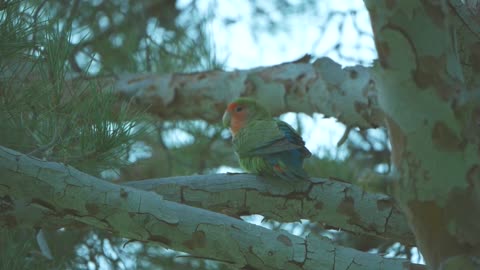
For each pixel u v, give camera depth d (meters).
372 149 12.38
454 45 5.39
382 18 5.27
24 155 5.99
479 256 5.27
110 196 6.00
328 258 5.98
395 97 5.36
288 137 7.92
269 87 11.30
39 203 6.02
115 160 7.00
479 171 5.29
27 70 6.99
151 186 7.02
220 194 7.11
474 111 5.34
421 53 5.25
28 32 6.70
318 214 7.24
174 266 10.38
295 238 6.03
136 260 10.25
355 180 11.13
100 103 6.85
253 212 7.25
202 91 11.85
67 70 7.04
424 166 5.34
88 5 12.68
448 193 5.30
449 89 5.29
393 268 5.96
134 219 6.00
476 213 5.28
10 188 5.94
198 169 12.62
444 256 5.35
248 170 7.87
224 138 12.77
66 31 7.07
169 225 5.99
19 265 7.40
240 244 5.95
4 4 6.59
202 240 5.99
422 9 5.24
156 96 11.95
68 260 9.67
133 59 12.60
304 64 11.20
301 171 7.21
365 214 7.14
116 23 13.04
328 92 10.61
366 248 11.13
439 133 5.29
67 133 6.76
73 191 5.96
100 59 12.57
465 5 6.61
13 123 6.88
